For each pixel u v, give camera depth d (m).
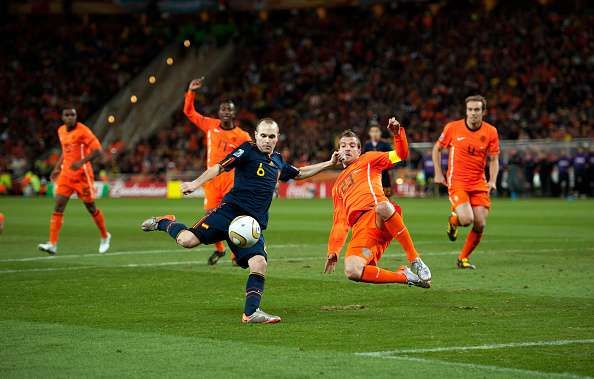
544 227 64.69
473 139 39.22
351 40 156.38
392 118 27.89
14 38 168.50
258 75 155.88
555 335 23.23
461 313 26.81
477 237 38.94
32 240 55.72
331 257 28.03
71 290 32.19
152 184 137.62
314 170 28.94
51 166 140.75
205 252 47.00
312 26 161.75
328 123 141.12
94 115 156.50
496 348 21.58
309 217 78.81
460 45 146.62
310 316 26.47
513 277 35.56
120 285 33.59
